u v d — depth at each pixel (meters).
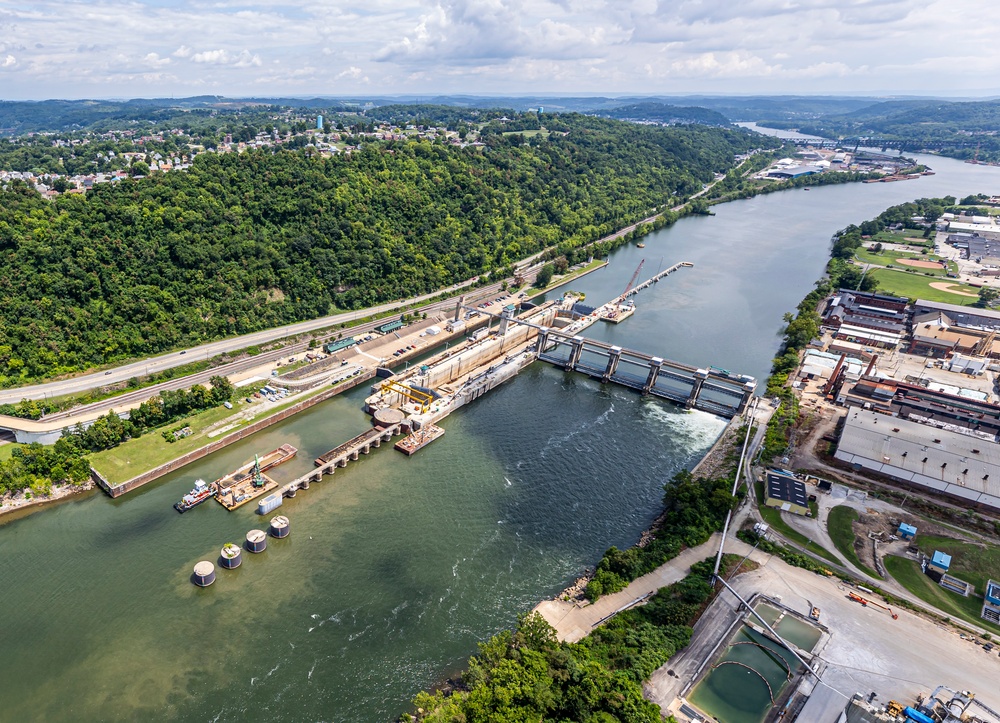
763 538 159.12
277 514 167.75
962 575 148.12
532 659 109.88
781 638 128.12
